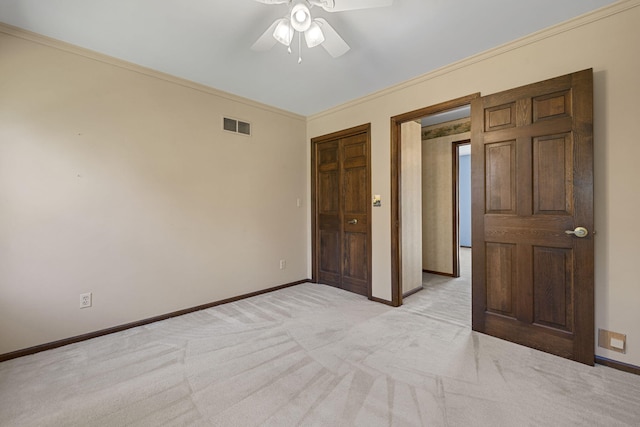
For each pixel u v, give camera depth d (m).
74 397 1.68
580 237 1.98
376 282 3.36
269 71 2.80
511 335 2.31
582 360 1.98
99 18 2.00
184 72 2.81
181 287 2.96
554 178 2.10
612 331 1.93
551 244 2.11
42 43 2.21
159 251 2.81
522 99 2.22
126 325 2.60
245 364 2.02
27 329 2.16
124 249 2.60
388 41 2.29
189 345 2.30
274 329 2.59
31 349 2.16
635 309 1.86
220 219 3.27
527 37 2.23
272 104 3.72
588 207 1.95
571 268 2.03
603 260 1.96
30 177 2.17
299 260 4.17
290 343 2.32
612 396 1.65
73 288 2.35
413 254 3.76
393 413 1.53
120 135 2.57
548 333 2.12
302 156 4.19
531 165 2.19
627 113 1.87
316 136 4.09
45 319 2.23
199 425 1.46
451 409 1.56
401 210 3.53
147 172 2.73
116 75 2.55
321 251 4.16
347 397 1.66
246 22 2.04
